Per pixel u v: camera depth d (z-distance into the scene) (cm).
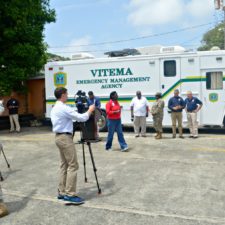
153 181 777
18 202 671
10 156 1116
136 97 1392
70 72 1619
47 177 847
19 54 1680
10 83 1734
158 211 602
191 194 683
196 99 1330
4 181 827
